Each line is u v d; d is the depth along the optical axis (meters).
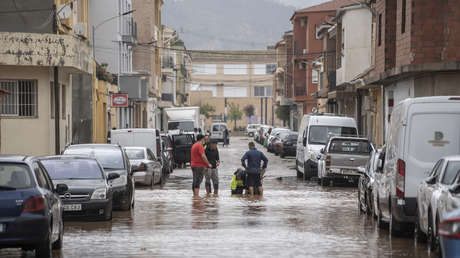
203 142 34.28
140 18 98.19
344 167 38.41
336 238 19.36
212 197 32.41
